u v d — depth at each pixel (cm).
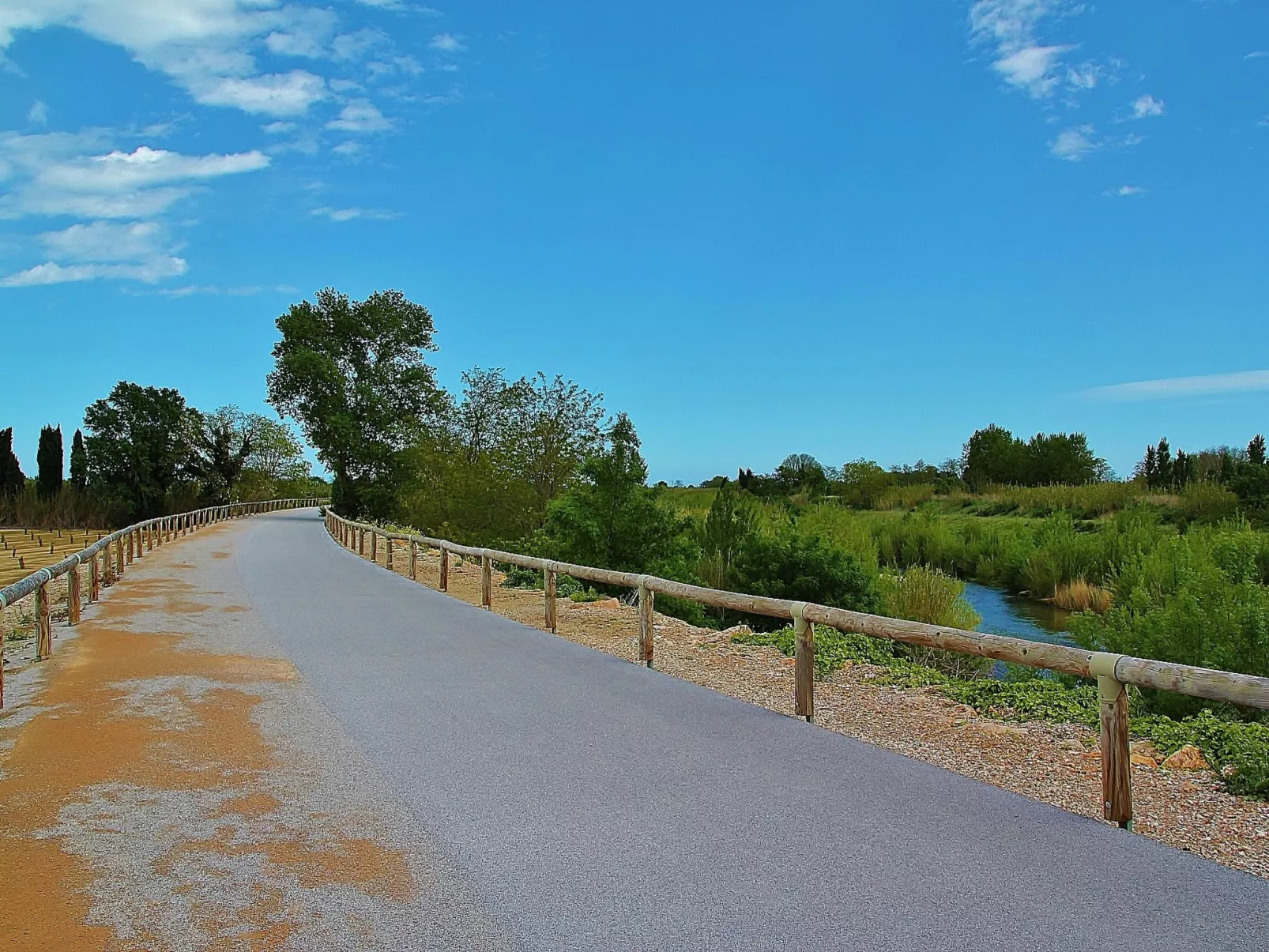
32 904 379
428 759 587
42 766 571
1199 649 1119
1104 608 2305
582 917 369
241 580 1764
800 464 6388
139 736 641
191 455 7125
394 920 366
